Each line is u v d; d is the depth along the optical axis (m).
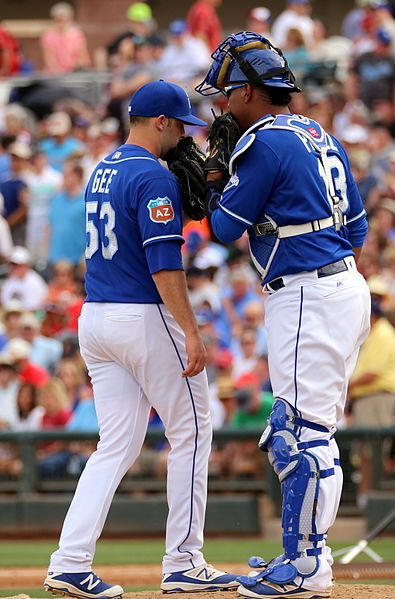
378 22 51.69
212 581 16.42
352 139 44.53
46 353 38.25
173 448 16.58
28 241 46.09
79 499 16.14
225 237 15.50
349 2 70.75
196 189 16.31
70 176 43.81
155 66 50.56
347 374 15.53
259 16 55.44
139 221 15.94
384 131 45.12
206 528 32.31
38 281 42.47
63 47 59.16
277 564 15.26
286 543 15.16
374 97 46.53
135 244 16.14
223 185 15.77
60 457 33.56
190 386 16.34
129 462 16.55
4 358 35.84
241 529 32.12
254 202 15.18
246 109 15.77
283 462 15.05
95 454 16.47
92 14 65.75
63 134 48.94
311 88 48.03
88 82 52.31
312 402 15.09
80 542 15.94
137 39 53.41
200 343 15.85
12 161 46.81
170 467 16.58
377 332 32.19
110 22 65.81
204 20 53.88
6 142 48.81
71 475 33.47
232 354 36.84
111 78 52.16
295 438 15.09
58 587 15.87
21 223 46.25
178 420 16.42
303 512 15.01
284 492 15.20
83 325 16.55
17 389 35.50
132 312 16.09
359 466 31.88
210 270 39.94
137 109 16.62
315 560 15.09
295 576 15.05
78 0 66.06
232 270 39.91
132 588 19.33
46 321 39.25
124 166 16.31
